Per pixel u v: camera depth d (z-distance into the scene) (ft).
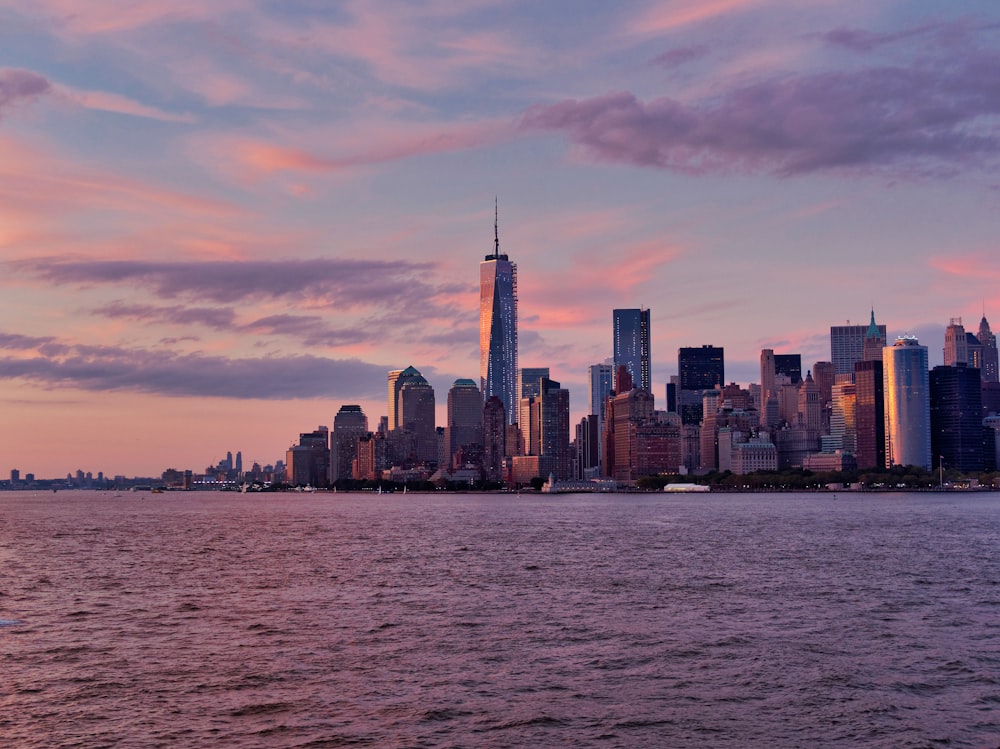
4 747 202.18
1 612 376.89
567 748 201.87
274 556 647.97
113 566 578.66
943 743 204.85
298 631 328.70
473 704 232.94
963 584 458.91
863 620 348.79
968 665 272.31
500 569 541.75
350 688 248.32
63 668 270.46
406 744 203.82
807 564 564.30
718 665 273.33
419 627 336.29
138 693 243.19
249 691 245.24
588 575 505.25
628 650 294.05
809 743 205.26
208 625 342.44
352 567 559.79
